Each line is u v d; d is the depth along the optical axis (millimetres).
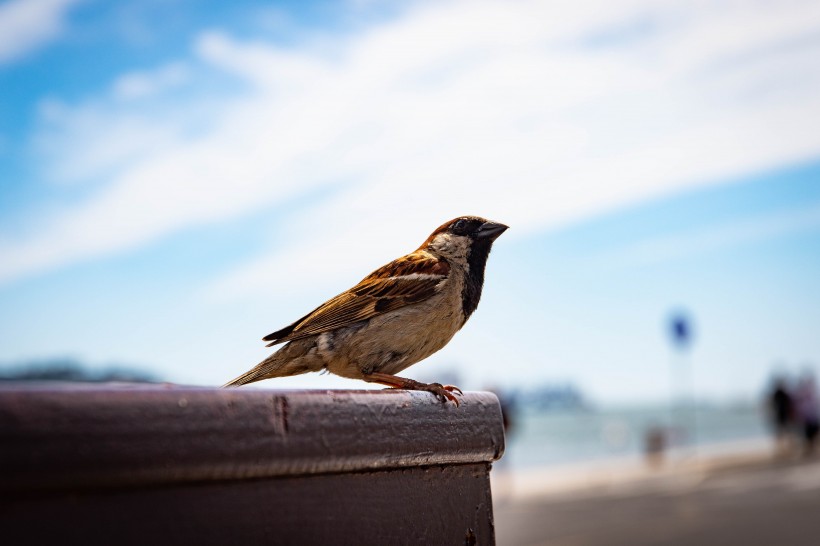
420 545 365
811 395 3303
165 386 290
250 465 296
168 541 276
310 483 322
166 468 273
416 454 364
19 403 249
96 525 262
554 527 1688
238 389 302
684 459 3363
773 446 4242
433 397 374
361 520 340
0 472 243
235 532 293
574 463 4074
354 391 344
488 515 389
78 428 258
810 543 1384
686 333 2963
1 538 245
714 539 1458
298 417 314
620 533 1570
